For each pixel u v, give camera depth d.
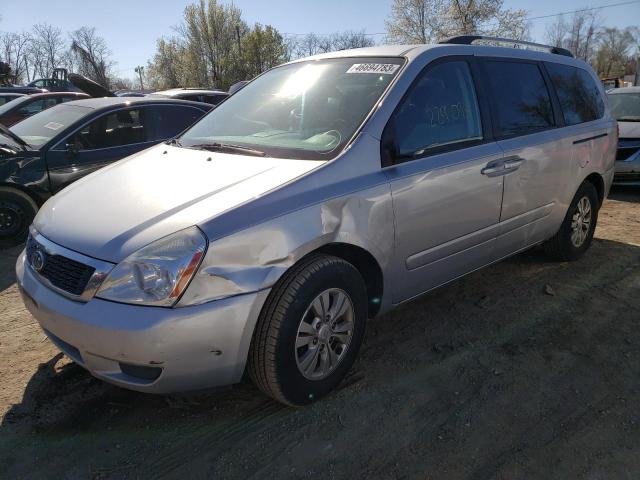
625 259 4.82
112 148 5.98
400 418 2.62
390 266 2.90
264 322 2.42
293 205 2.46
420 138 3.06
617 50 60.53
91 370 2.36
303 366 2.58
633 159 7.57
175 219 2.33
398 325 3.58
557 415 2.64
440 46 3.39
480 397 2.79
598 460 2.33
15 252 5.39
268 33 44.03
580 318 3.67
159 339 2.17
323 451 2.41
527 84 3.93
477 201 3.33
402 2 33.75
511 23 32.38
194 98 12.33
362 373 3.01
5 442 2.49
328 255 2.63
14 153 5.42
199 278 2.21
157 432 2.55
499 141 3.53
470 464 2.32
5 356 3.24
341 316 2.73
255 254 2.33
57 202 2.88
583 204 4.62
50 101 9.08
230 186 2.55
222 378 2.38
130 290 2.21
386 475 2.26
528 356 3.18
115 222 2.43
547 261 4.75
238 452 2.41
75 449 2.45
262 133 3.25
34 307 2.50
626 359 3.14
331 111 3.09
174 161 3.07
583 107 4.50
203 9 44.75
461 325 3.57
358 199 2.67
